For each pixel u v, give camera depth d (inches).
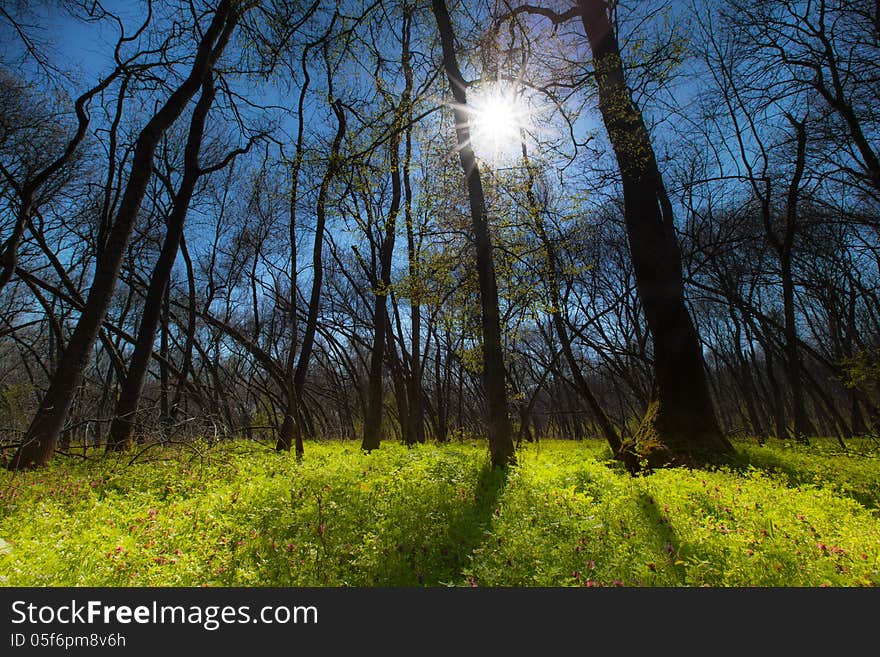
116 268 403.5
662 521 189.8
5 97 578.6
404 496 243.9
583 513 205.6
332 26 446.9
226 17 463.8
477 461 355.9
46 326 991.6
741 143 625.0
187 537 186.2
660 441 402.9
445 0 428.1
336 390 1467.8
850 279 930.7
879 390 849.5
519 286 472.7
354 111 536.4
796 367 634.2
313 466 348.5
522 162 448.8
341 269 1040.8
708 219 848.3
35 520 202.1
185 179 519.5
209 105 541.0
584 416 1536.7
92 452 470.6
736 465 356.8
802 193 595.8
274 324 1135.0
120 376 633.0
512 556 159.2
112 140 629.9
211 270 999.0
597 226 791.1
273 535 194.9
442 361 1209.4
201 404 746.2
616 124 457.1
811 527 180.2
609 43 472.4
